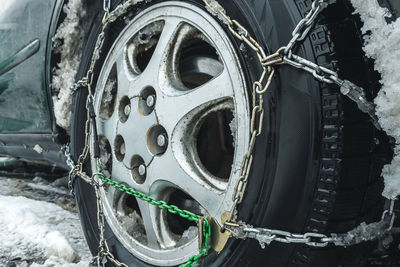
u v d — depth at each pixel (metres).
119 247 1.46
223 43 1.11
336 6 0.96
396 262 1.04
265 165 0.98
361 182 0.94
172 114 1.23
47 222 2.10
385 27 0.91
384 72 0.91
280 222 0.96
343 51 0.93
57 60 1.80
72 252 1.67
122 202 1.51
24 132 2.09
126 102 1.47
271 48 0.98
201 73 1.31
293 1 0.97
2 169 3.22
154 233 1.32
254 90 0.99
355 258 1.01
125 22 1.50
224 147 1.39
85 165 1.66
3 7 2.12
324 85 0.91
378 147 0.96
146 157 1.32
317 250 0.93
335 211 0.91
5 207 2.22
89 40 1.67
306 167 0.92
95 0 1.65
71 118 1.73
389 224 1.01
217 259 1.11
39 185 2.93
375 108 0.93
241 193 1.02
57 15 1.74
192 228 1.28
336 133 0.90
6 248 1.79
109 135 1.51
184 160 1.21
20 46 1.95
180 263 1.22
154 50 1.40
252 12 1.03
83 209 1.67
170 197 1.40
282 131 0.96
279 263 0.98
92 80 1.62
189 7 1.23
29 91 1.95
